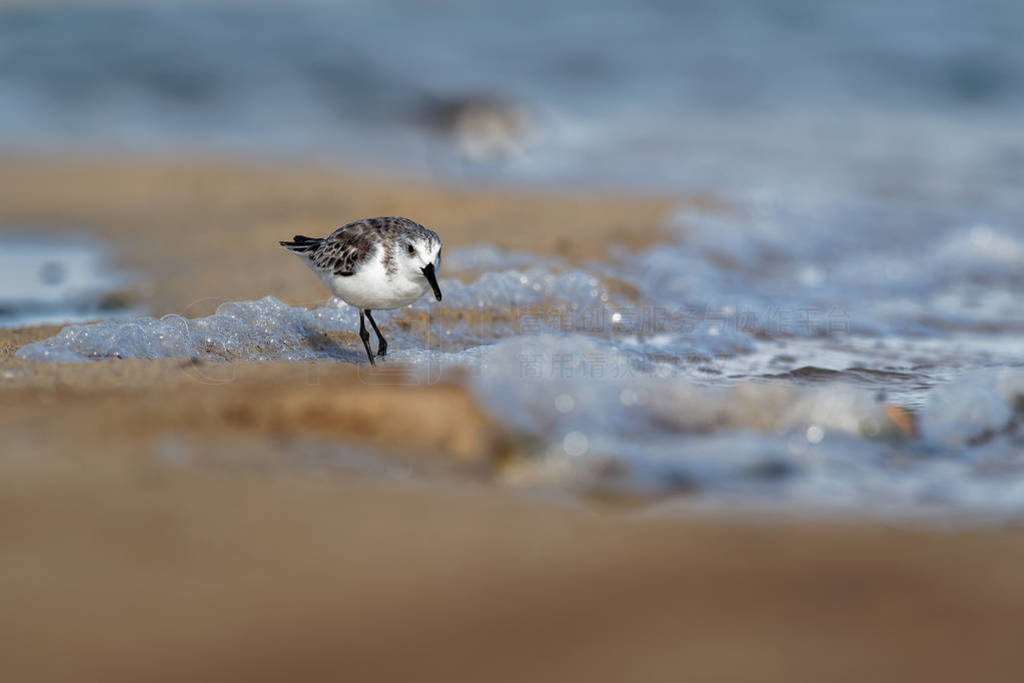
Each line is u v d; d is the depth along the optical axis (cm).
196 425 822
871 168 2798
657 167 2825
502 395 880
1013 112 3494
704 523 687
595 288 1438
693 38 4409
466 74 3922
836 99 3669
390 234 1074
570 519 682
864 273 1736
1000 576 607
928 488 788
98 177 2514
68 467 715
